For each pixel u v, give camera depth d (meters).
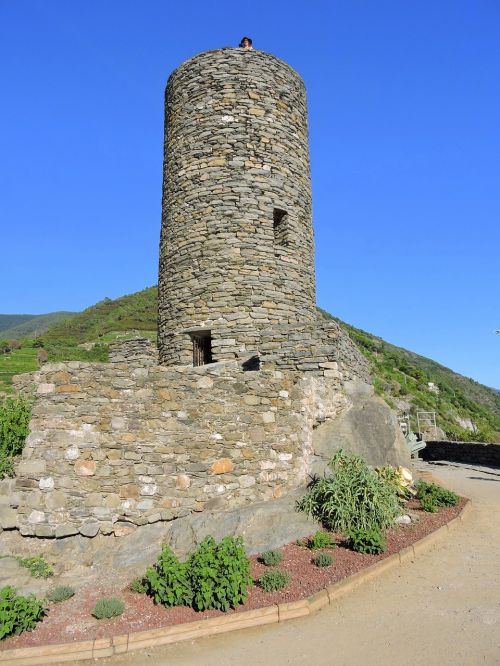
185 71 14.60
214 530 8.16
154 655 5.61
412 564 7.62
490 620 5.88
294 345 12.05
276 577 6.79
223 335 12.65
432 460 23.66
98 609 6.24
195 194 13.65
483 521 9.81
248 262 13.00
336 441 10.77
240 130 13.79
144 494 8.41
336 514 8.40
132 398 8.72
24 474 8.14
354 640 5.64
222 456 9.08
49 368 8.57
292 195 14.14
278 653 5.49
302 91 15.45
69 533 7.96
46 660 5.48
